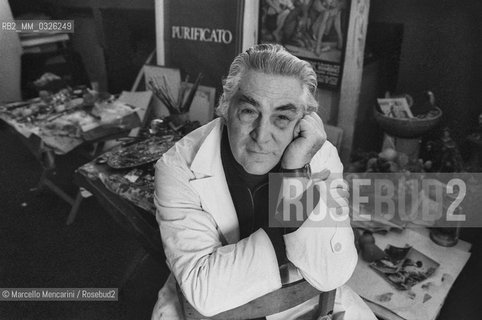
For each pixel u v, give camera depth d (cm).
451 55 202
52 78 317
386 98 201
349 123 221
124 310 183
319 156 111
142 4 330
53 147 229
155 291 184
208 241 102
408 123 185
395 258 164
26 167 311
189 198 106
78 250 227
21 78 343
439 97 213
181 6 273
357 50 206
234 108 91
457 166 186
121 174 178
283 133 91
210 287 92
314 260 93
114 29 351
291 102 87
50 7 367
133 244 231
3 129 361
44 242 234
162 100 252
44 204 267
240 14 245
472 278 160
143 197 162
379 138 245
